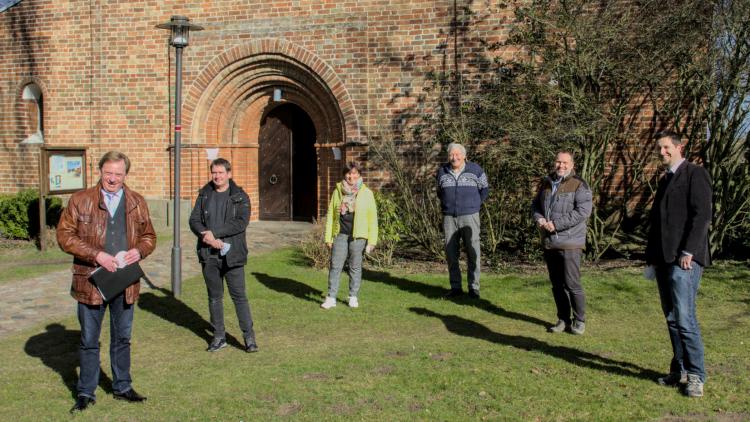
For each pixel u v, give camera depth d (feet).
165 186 49.60
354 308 26.37
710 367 18.67
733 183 32.27
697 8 30.91
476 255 27.81
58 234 15.87
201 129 48.96
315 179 52.95
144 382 18.13
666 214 17.21
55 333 23.44
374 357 20.02
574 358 19.72
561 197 22.30
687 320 16.74
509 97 34.12
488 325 23.84
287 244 42.37
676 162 17.43
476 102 36.47
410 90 43.80
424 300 27.61
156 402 16.65
